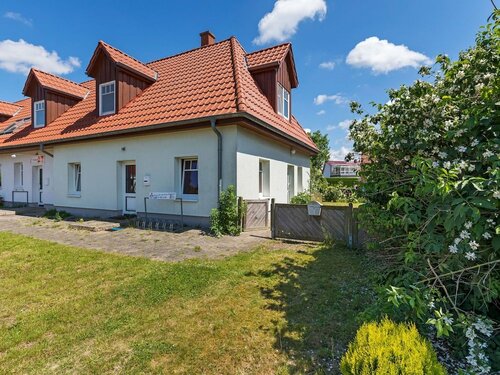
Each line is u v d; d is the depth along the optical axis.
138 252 5.99
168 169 9.12
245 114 7.35
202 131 8.54
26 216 11.39
